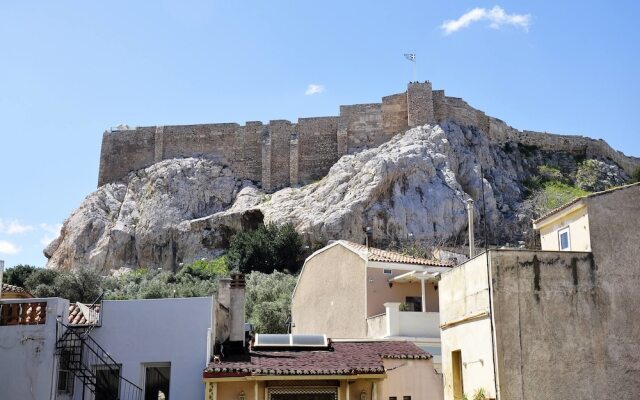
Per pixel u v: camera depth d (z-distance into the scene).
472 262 27.02
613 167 135.12
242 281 32.53
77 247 123.56
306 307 50.22
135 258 121.88
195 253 117.44
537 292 25.16
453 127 120.75
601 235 25.91
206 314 30.31
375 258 43.75
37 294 87.12
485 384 25.22
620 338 25.06
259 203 121.50
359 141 124.25
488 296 25.33
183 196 125.94
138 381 29.89
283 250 105.19
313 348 31.84
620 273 25.59
